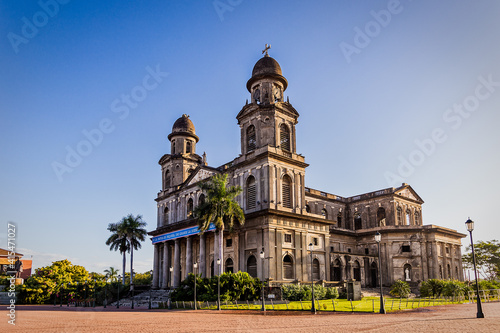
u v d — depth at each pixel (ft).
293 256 177.27
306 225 186.60
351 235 242.99
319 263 191.62
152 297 201.26
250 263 175.73
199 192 214.69
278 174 180.45
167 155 247.70
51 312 143.33
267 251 166.61
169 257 220.23
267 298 157.79
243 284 150.82
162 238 221.05
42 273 315.37
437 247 231.50
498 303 142.51
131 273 250.37
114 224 259.39
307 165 192.85
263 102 193.98
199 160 249.96
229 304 144.77
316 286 164.35
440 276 229.45
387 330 61.82
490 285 200.54
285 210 178.70
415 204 274.98
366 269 225.56
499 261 324.39
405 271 226.58
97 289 241.96
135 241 257.75
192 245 200.64
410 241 230.48
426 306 127.65
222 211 163.63
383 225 263.90
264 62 199.52
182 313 121.19
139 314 120.16
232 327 72.18
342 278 206.18
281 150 184.03
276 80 197.57
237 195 178.19
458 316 87.51
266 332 62.49
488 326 65.10
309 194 242.99
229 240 187.62
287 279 170.71
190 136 251.19
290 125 194.08
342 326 70.28
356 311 110.22
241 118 197.36
